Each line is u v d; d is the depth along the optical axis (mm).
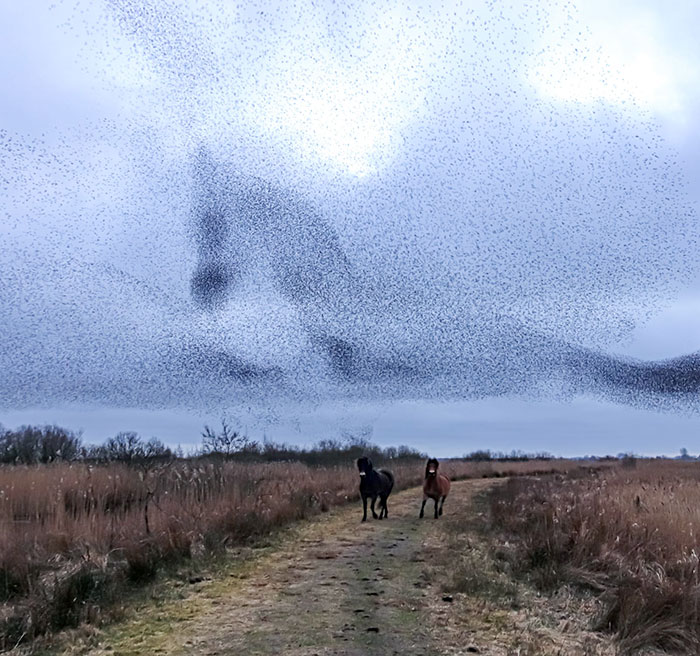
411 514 17734
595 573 9531
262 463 24531
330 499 19297
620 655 6801
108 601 8422
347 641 6992
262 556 11453
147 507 12414
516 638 7164
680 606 7875
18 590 8789
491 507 17188
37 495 12992
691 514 12078
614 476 25141
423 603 8367
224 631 7363
